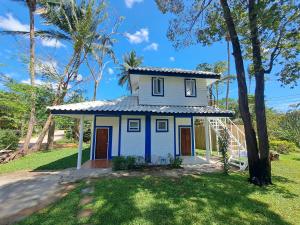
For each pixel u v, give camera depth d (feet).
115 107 44.55
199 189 25.35
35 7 65.00
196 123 81.97
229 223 17.15
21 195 23.86
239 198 22.90
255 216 18.74
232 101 141.18
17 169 40.42
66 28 76.74
